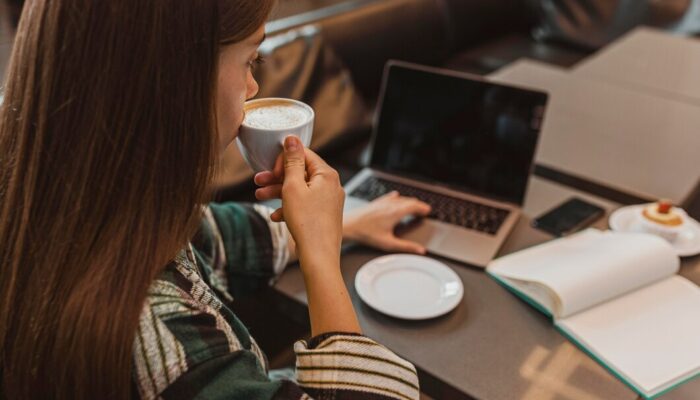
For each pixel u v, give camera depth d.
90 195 0.54
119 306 0.53
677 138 1.47
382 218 1.03
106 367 0.53
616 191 1.24
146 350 0.55
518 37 3.15
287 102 0.77
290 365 1.09
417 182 1.23
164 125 0.54
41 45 0.52
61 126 0.53
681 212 1.10
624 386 0.77
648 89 1.77
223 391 0.55
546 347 0.83
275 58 1.72
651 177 1.29
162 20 0.51
